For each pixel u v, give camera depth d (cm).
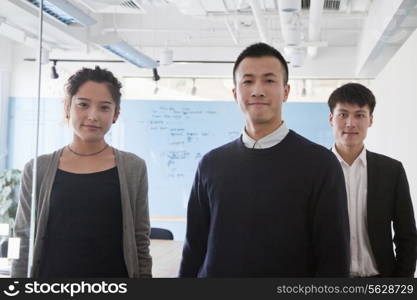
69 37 195
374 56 347
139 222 148
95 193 137
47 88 163
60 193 137
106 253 135
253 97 131
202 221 146
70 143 147
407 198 167
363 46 363
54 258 135
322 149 130
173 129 314
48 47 182
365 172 170
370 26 348
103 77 145
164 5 319
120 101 152
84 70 149
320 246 124
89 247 134
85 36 213
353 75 364
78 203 136
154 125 306
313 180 126
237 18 344
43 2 181
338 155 174
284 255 125
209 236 137
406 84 267
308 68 352
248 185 131
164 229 257
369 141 274
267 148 132
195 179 149
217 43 351
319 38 371
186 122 330
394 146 267
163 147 306
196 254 147
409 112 261
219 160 139
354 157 173
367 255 165
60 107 156
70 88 145
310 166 127
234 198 132
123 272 137
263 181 130
